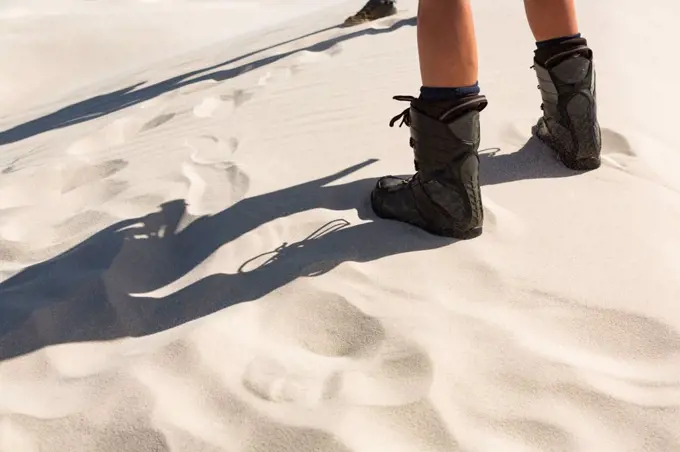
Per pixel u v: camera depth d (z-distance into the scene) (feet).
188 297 6.25
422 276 6.18
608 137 9.00
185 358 5.25
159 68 28.02
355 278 6.20
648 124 9.66
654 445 4.32
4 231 8.30
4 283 6.95
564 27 7.67
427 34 6.20
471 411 4.67
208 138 11.23
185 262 7.02
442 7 6.09
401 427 4.56
